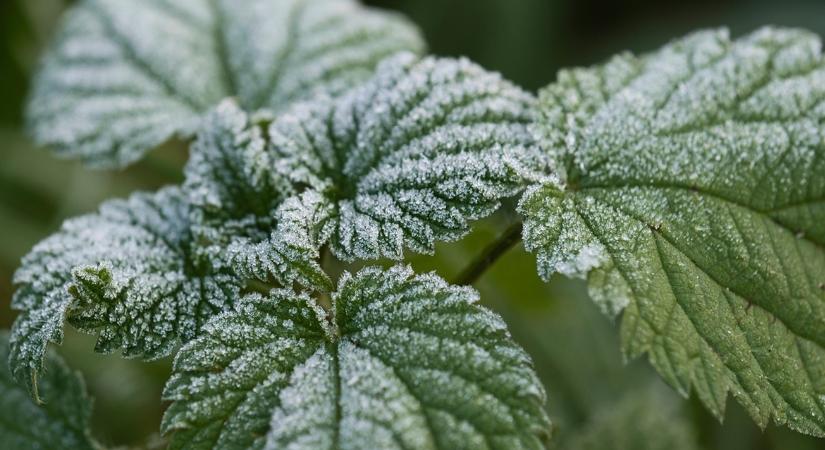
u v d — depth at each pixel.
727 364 0.19
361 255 0.20
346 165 0.20
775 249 0.20
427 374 0.19
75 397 0.21
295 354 0.19
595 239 0.20
